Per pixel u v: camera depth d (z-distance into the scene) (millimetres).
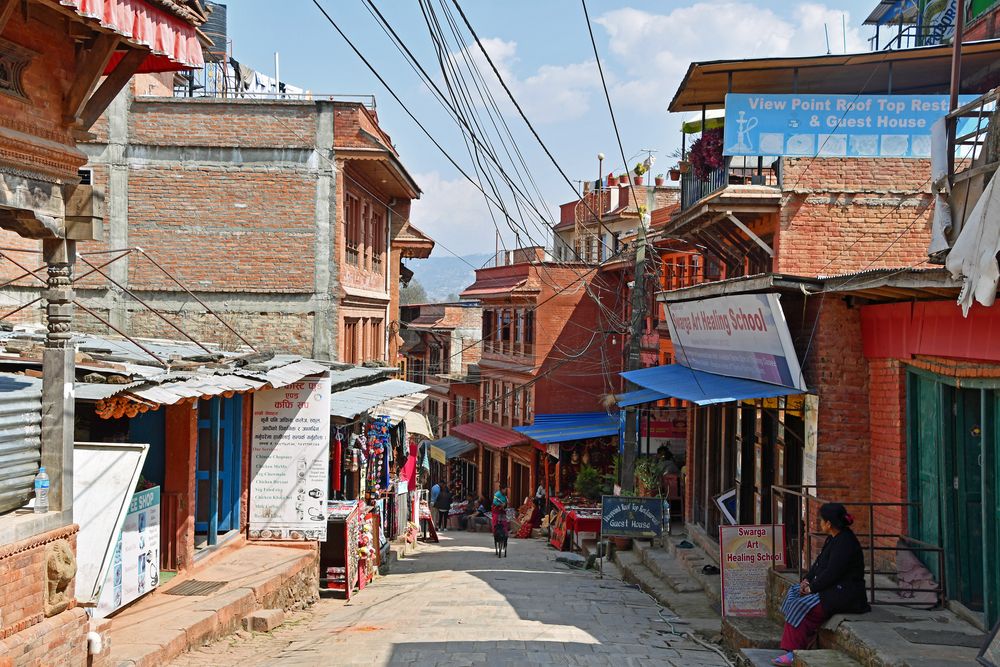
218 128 20031
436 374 54188
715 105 19359
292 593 12586
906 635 8148
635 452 19562
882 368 11609
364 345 24156
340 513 14602
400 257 28359
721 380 15914
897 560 10695
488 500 42688
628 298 33531
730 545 11203
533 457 36781
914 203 16141
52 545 6855
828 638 8930
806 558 11039
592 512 24438
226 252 20078
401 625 11258
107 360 8859
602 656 9211
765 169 19016
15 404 6664
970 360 9266
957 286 8438
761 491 15234
